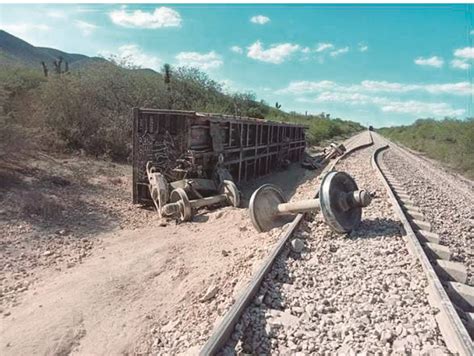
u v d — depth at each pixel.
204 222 9.31
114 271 6.49
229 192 10.59
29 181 10.90
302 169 19.83
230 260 6.50
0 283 5.97
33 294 5.72
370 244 6.93
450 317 4.10
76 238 8.03
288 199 12.32
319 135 43.78
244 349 3.94
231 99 32.50
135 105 19.62
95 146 17.30
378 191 12.11
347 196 7.36
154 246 7.71
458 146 30.75
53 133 15.75
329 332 4.20
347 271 5.77
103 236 8.34
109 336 4.79
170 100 22.73
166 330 4.84
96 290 5.81
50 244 7.58
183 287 5.86
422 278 5.42
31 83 19.72
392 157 26.62
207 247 7.48
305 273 5.65
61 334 4.77
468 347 3.56
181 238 8.16
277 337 4.16
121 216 9.77
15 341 4.61
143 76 22.19
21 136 11.34
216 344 3.62
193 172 10.88
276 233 7.30
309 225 7.94
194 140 10.98
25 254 7.02
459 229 9.38
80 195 10.75
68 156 15.69
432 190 14.77
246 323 4.28
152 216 9.99
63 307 5.34
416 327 4.26
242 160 13.64
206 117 10.76
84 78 18.61
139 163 10.84
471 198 14.50
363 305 4.75
